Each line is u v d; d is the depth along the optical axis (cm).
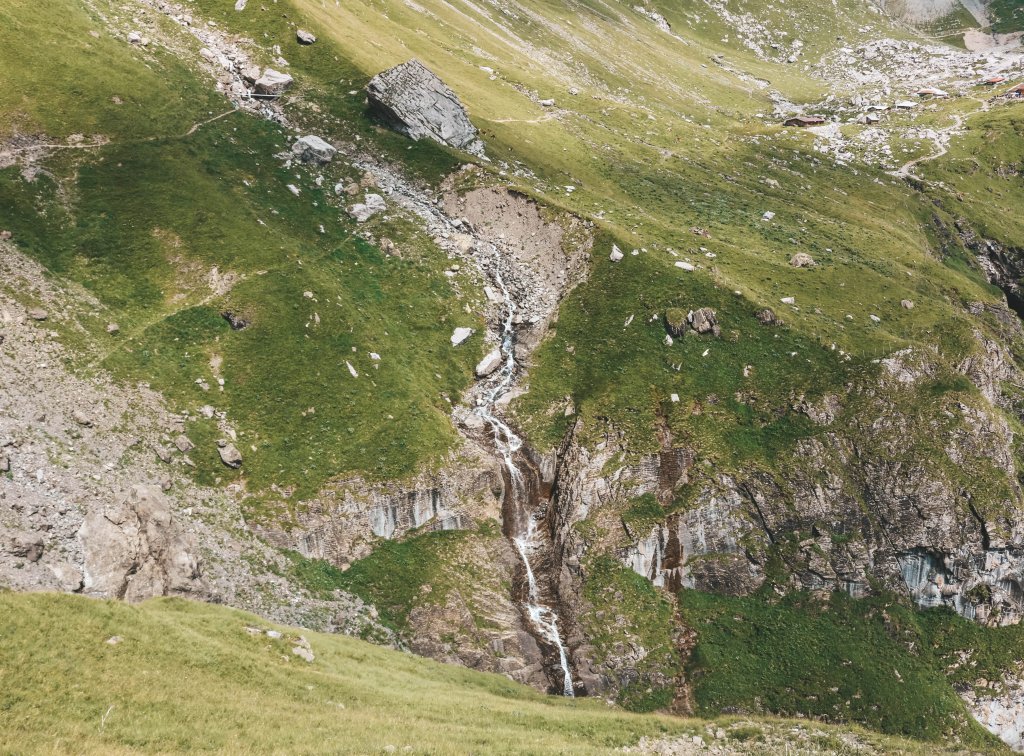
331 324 7688
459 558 6706
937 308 8819
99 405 5988
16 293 6444
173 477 5988
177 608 4822
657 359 8075
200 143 8931
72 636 3756
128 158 8231
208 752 3241
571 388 8031
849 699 6247
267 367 7119
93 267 7188
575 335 8494
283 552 6119
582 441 7444
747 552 6919
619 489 7131
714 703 6150
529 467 7556
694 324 8256
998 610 6919
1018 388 8350
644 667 6297
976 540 7019
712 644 6488
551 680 6362
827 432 7425
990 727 6425
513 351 8588
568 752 3916
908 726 6172
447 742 3778
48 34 8838
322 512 6419
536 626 6606
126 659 3797
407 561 6550
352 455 6844
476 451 7306
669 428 7519
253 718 3672
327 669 4741
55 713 3206
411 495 6781
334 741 3547
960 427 7406
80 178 7825
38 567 4519
